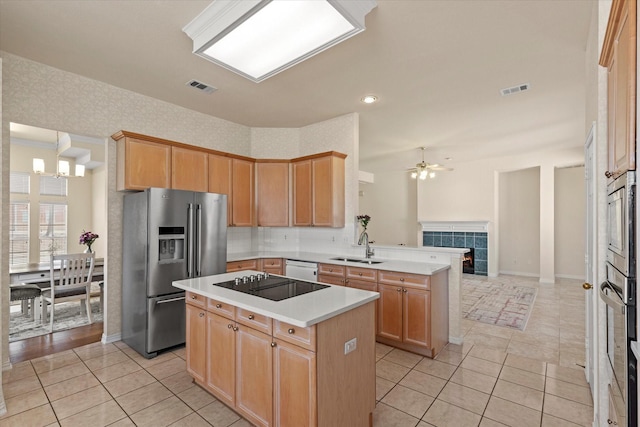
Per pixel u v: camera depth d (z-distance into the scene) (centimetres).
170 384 258
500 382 261
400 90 356
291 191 475
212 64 300
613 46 142
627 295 113
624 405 120
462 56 283
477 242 767
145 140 350
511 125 482
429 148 629
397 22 234
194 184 395
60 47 271
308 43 215
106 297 343
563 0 211
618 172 132
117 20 234
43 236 618
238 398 206
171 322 323
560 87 348
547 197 666
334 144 453
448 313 347
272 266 440
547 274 666
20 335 368
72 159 655
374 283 342
